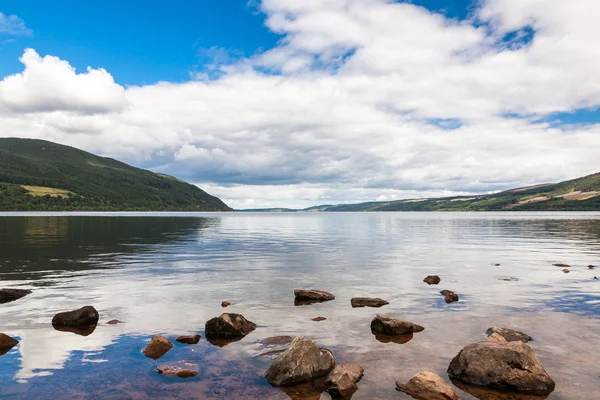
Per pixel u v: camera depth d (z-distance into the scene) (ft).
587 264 90.33
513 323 44.65
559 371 31.68
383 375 31.14
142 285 65.26
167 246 131.23
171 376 30.83
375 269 82.89
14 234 178.70
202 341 38.99
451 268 84.28
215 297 57.11
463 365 31.17
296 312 49.42
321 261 94.99
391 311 49.96
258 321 45.68
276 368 30.76
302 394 28.22
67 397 27.27
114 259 97.14
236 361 34.12
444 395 27.35
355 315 48.14
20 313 48.01
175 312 48.96
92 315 44.86
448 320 46.01
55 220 369.30
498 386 29.43
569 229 243.19
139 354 35.35
